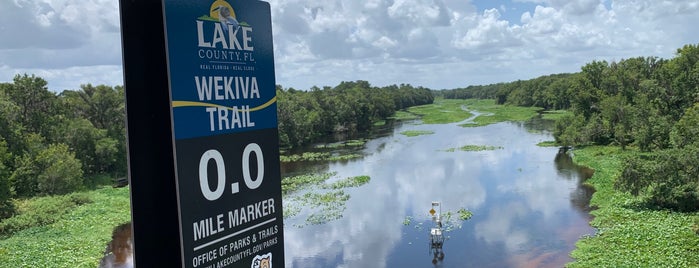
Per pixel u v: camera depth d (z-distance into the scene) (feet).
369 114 315.37
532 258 73.72
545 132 238.07
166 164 16.62
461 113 413.39
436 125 312.29
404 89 581.53
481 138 224.12
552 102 379.35
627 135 158.10
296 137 223.10
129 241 92.73
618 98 169.58
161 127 16.48
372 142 229.25
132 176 15.65
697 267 62.64
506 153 175.11
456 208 103.60
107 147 162.81
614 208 93.56
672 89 157.28
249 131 19.30
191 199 16.83
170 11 16.02
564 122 192.95
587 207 99.55
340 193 122.31
